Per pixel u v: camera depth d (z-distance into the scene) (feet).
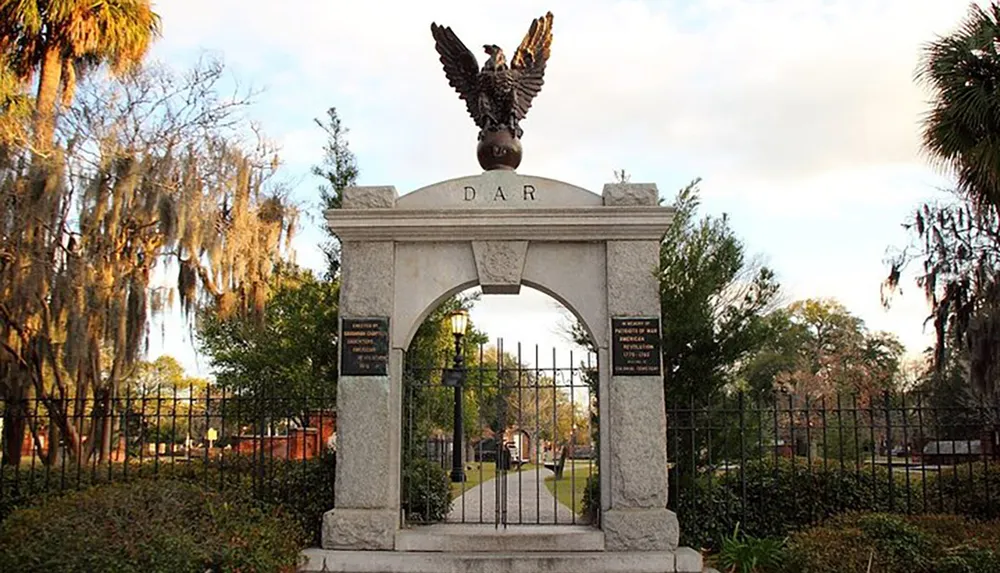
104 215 41.98
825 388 124.98
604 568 27.94
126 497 26.76
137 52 55.06
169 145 46.19
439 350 51.01
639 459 29.37
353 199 31.24
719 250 35.32
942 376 73.05
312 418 52.24
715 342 34.65
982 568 24.88
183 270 43.52
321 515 32.65
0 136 41.57
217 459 39.58
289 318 46.68
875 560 25.79
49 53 52.26
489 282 30.76
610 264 30.58
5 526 26.32
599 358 30.27
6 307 40.40
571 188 31.37
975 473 35.19
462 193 31.42
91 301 40.57
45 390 45.47
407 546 29.04
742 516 32.71
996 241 51.62
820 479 33.55
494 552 28.78
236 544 25.59
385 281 30.89
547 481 72.18
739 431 34.24
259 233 47.55
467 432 86.84
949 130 35.45
